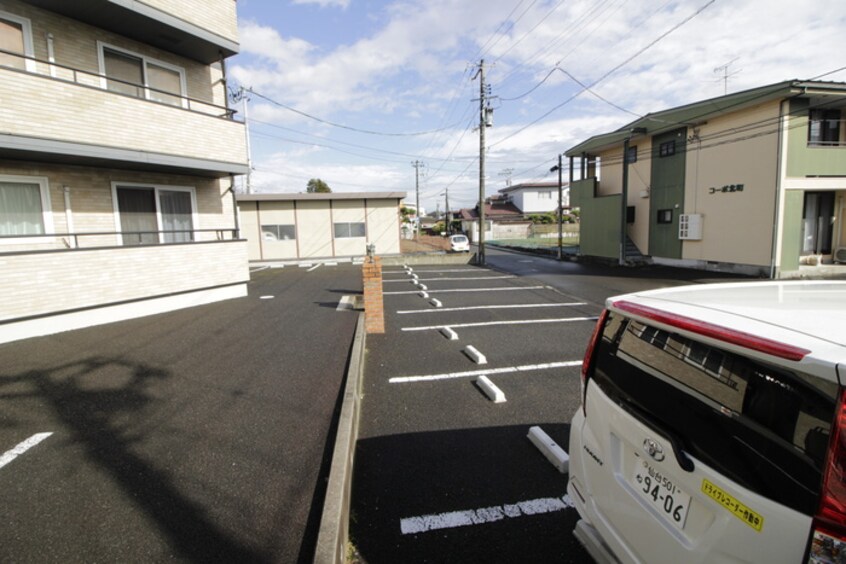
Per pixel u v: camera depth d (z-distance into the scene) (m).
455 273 16.44
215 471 2.90
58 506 2.54
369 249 9.41
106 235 8.23
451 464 3.18
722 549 1.29
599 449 1.96
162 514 2.46
